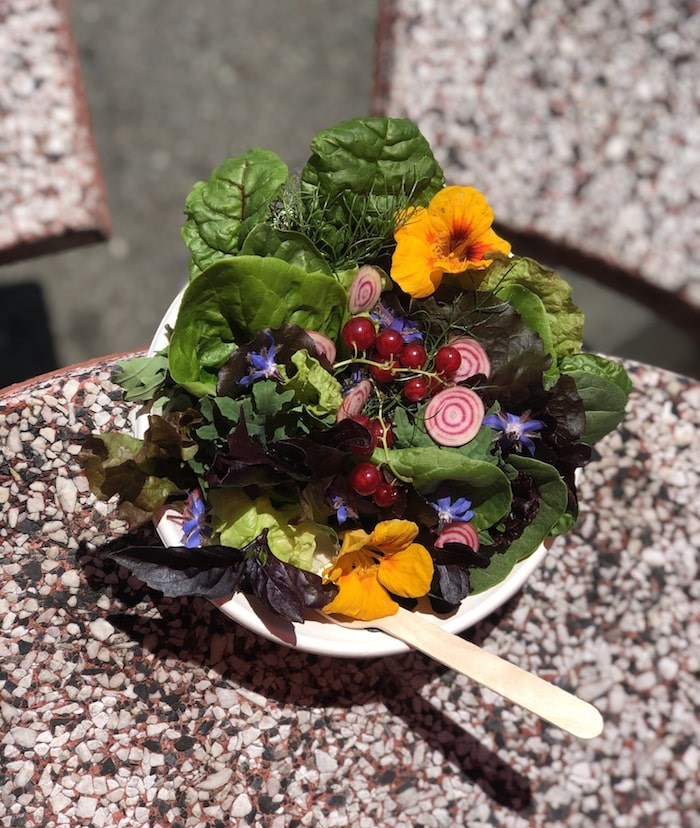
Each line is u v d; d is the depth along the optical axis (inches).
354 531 15.6
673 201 27.3
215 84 49.1
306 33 50.1
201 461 16.3
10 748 19.0
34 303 45.8
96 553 20.0
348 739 20.0
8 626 19.5
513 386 16.9
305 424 16.2
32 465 19.9
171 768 19.3
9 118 25.3
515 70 27.7
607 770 20.6
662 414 22.5
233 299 16.1
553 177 27.2
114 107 48.1
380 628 16.6
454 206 16.7
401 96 27.2
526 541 16.9
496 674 16.2
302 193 17.6
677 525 22.0
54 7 26.1
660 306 27.8
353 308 17.0
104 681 19.5
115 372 20.6
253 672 20.0
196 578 15.7
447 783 20.1
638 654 21.3
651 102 27.9
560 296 17.4
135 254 46.9
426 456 15.8
